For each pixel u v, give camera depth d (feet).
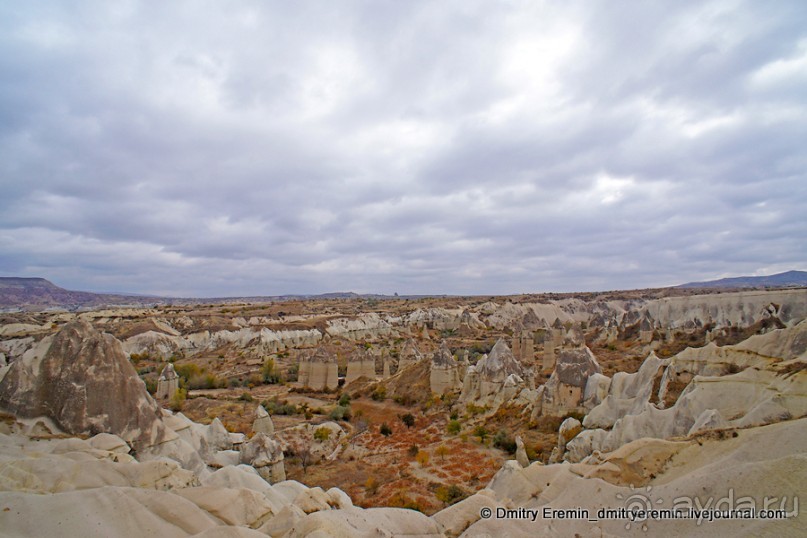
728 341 228.02
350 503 51.85
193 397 196.44
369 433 138.62
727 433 42.73
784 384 49.98
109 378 58.29
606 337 285.23
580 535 38.96
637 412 77.51
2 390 54.60
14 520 33.55
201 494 43.11
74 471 42.91
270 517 44.14
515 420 119.44
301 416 166.61
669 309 323.57
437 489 85.46
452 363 174.91
